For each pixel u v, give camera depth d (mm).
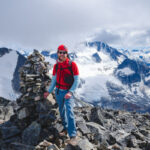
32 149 3145
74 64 3248
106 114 5211
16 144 3180
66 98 3104
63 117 3553
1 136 3469
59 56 3256
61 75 3314
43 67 3818
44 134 3486
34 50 3992
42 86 3736
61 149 3256
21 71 3887
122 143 3615
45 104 3670
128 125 4777
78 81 3207
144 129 4711
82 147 2924
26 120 3709
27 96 3682
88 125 4078
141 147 3611
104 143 3582
